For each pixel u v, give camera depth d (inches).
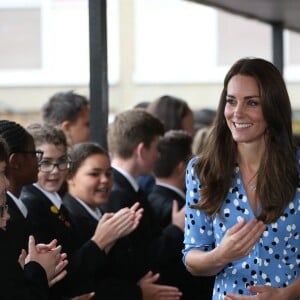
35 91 936.9
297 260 205.2
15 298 183.5
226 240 197.3
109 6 919.0
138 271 254.8
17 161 215.3
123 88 912.9
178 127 333.7
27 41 965.8
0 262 184.1
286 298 201.9
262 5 348.5
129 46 918.4
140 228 261.3
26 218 217.2
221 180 206.5
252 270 204.4
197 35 926.4
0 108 930.7
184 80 911.7
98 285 242.1
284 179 202.8
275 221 201.8
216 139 208.8
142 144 268.5
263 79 202.5
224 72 912.9
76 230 239.3
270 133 204.4
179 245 266.4
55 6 962.7
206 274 205.8
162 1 924.0
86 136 310.5
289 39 894.4
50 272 197.2
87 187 245.3
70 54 957.2
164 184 285.7
